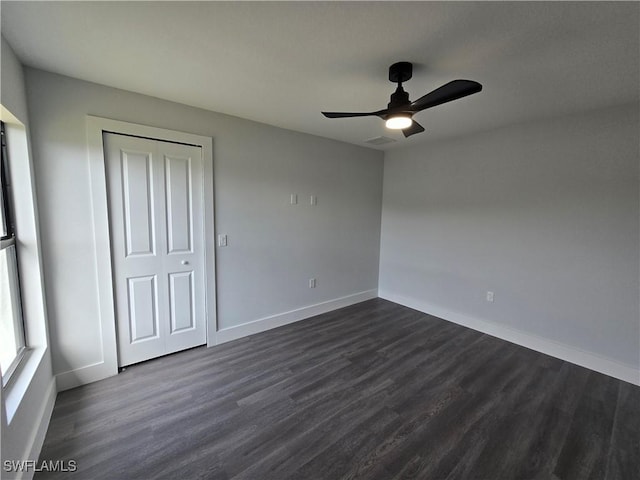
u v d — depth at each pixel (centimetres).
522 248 313
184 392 227
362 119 299
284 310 365
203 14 143
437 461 170
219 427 192
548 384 246
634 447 181
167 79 216
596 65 185
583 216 272
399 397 226
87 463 164
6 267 180
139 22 150
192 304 291
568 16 140
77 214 224
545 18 142
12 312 185
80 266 228
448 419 203
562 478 161
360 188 430
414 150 414
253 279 332
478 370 266
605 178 259
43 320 203
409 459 171
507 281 327
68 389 228
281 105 266
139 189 252
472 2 132
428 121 299
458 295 373
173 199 271
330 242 404
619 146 251
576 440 186
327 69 197
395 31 155
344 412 208
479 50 171
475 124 308
